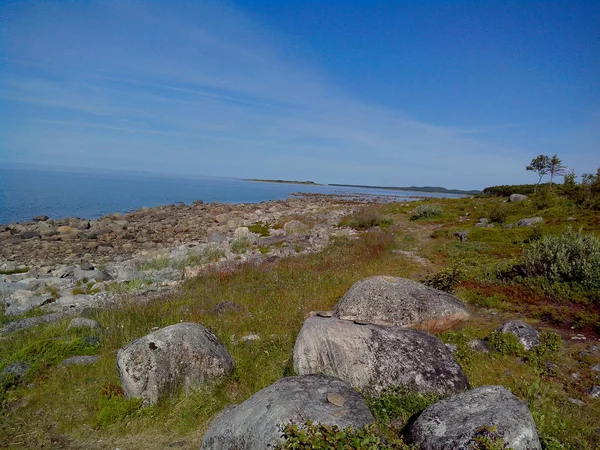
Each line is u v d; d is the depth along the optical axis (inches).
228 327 346.3
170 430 217.9
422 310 292.7
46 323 391.5
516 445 144.4
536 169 1535.4
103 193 2940.5
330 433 141.4
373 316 287.4
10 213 1611.7
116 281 584.4
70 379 265.9
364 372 217.2
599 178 975.6
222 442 170.1
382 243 681.6
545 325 316.8
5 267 730.8
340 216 1369.3
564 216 789.2
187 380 241.0
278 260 623.8
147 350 239.6
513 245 617.9
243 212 1662.2
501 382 235.3
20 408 238.5
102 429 219.9
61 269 680.4
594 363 250.5
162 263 691.4
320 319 253.8
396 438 169.2
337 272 520.4
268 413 162.4
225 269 569.0
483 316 345.1
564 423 194.1
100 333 336.2
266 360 279.4
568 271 381.7
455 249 624.1
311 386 183.3
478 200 1411.2
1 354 306.3
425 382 211.8
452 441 148.6
